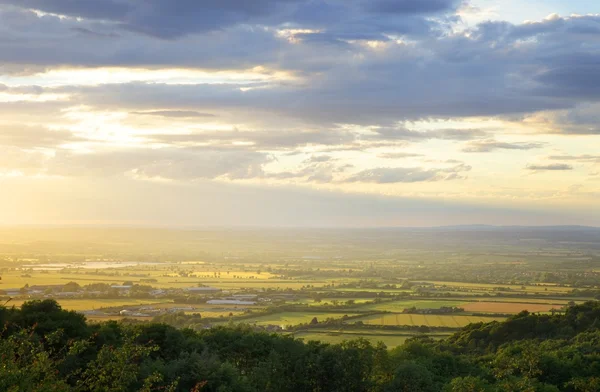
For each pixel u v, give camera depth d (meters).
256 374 78.25
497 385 90.00
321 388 79.50
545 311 184.88
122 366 41.00
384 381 85.25
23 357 37.44
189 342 87.31
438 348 129.00
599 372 97.94
